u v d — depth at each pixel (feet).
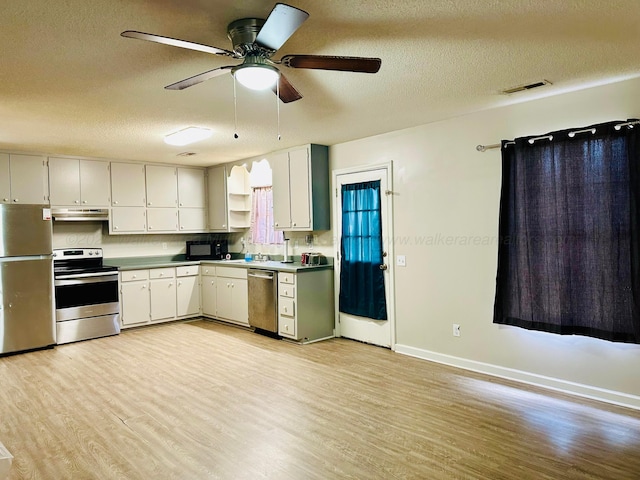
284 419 9.74
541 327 11.14
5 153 16.39
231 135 14.83
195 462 8.00
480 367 12.67
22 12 6.22
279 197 17.90
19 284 15.55
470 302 12.87
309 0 6.12
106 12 6.31
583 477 7.34
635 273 9.67
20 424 9.69
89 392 11.59
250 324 18.03
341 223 16.62
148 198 20.08
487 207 12.38
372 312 15.55
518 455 8.05
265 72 6.94
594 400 10.47
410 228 14.33
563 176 10.64
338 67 7.04
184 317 20.54
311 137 15.37
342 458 8.04
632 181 9.62
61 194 17.67
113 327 17.94
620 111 9.96
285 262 18.54
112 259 19.95
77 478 7.55
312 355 14.67
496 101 11.32
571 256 10.58
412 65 8.67
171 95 10.22
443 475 7.44
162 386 11.96
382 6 6.34
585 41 7.70
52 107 10.98
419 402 10.55
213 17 6.57
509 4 6.37
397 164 14.61
